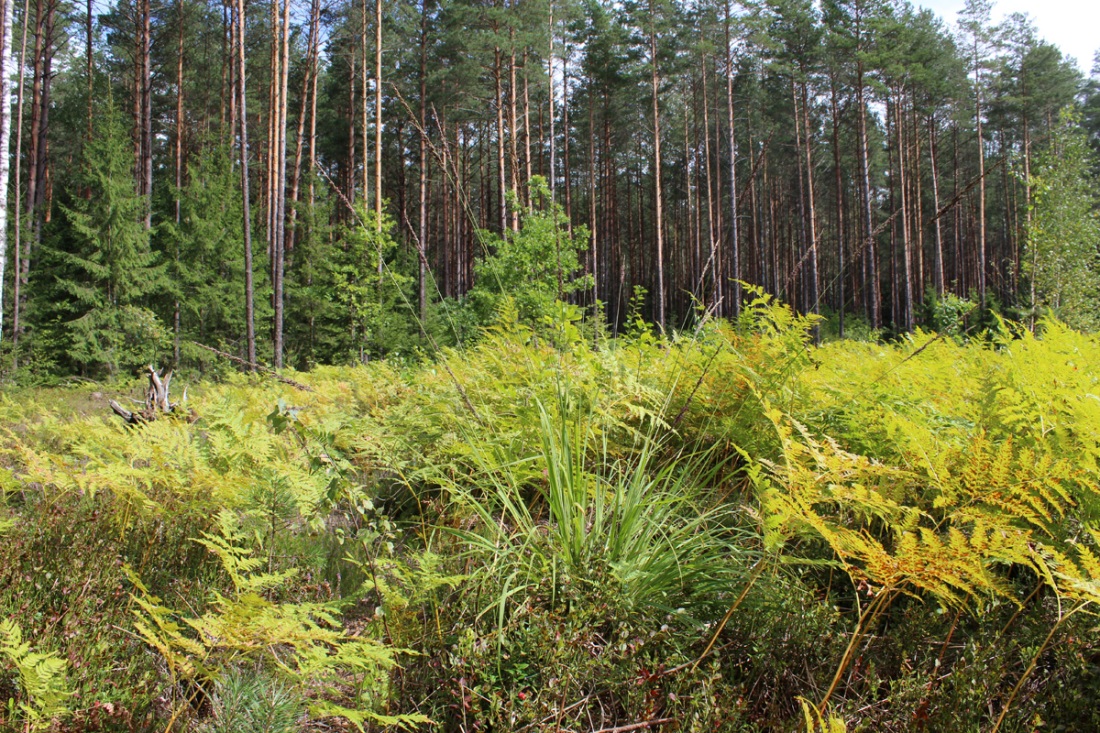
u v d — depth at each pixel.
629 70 32.97
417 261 20.91
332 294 17.19
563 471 2.47
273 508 2.18
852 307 37.66
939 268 27.16
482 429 3.17
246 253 16.02
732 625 2.06
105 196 17.53
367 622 2.19
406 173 37.97
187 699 1.67
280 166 19.41
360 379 5.51
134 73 29.48
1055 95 38.00
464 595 2.15
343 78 29.19
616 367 3.53
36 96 22.28
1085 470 1.68
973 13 37.97
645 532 2.33
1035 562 1.96
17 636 1.38
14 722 1.43
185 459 2.46
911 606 1.96
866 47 29.89
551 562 2.25
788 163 38.06
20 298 17.16
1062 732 1.60
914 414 2.78
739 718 1.65
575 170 44.22
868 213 29.69
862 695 1.73
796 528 2.00
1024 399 2.40
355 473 3.01
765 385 2.97
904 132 37.00
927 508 2.35
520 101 28.70
